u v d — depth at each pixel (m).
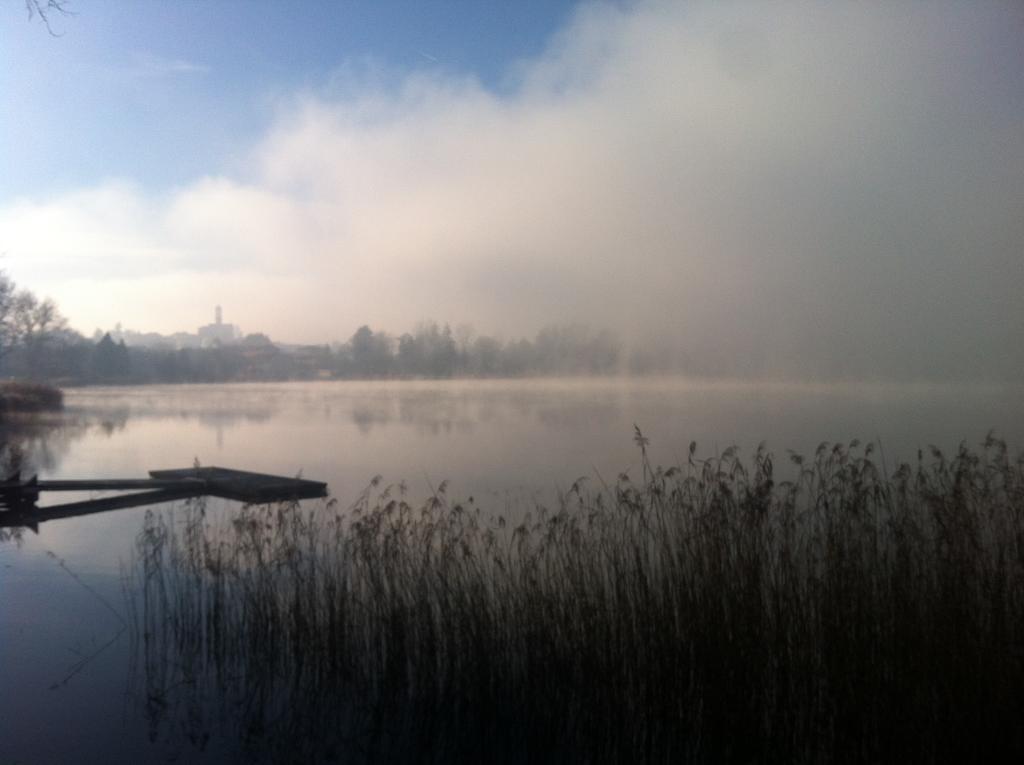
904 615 5.11
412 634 6.36
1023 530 5.69
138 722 5.83
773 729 5.30
